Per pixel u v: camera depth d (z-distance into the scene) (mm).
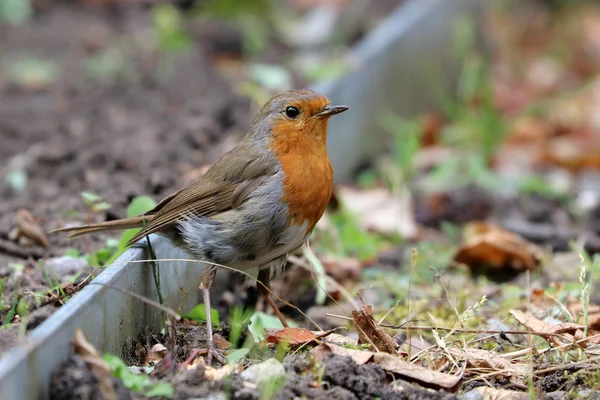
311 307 9672
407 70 16594
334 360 6691
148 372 6840
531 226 12258
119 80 15445
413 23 16516
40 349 5914
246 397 6410
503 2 21359
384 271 10828
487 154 15031
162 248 8273
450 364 7316
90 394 6109
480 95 16781
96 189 11016
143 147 12383
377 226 12484
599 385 6828
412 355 7582
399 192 13078
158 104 14305
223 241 7977
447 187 14062
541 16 22828
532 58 20812
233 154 8148
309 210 8016
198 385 6508
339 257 10633
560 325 7711
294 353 7234
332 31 17359
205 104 14078
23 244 9383
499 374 7168
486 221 13109
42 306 7535
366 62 14695
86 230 8227
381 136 15742
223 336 8047
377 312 9477
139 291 7652
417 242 12070
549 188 13859
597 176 15141
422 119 16469
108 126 13406
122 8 19125
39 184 11492
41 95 14820
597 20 22625
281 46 17359
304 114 7926
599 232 12883
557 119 17719
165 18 16484
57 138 13000
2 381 5445
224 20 18234
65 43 17172
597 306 9102
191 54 16688
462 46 16938
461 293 9867
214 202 8008
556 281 10250
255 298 9711
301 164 7949
